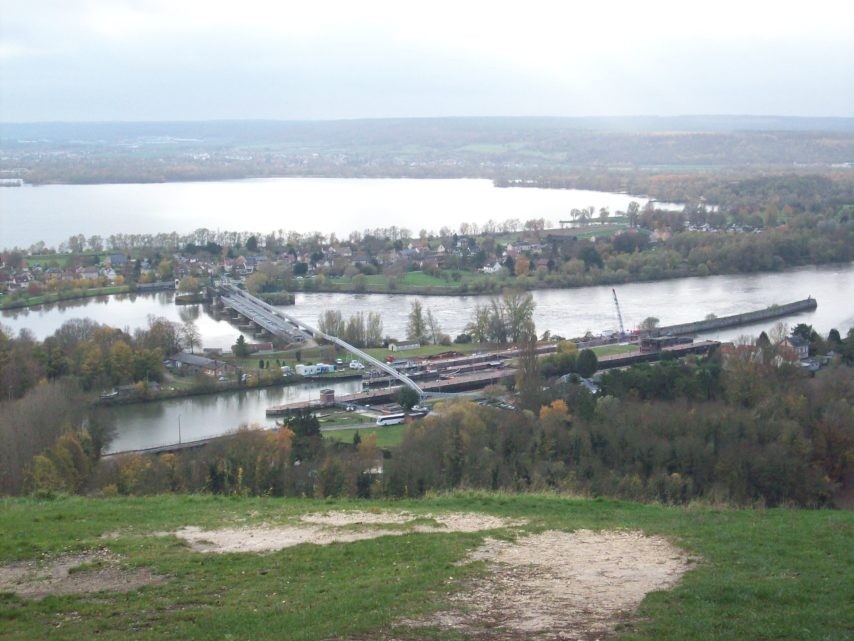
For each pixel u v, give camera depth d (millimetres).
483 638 45375
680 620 46812
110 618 49375
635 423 135000
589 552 60281
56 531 65875
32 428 135125
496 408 167125
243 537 64688
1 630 47906
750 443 123125
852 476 124938
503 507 75938
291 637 45562
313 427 150500
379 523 68500
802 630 45312
